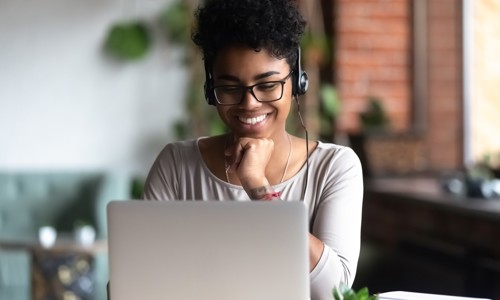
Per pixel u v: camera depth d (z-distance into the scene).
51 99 5.48
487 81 4.61
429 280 3.73
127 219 1.35
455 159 4.87
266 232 1.31
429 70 5.04
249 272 1.32
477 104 4.72
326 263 1.51
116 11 5.54
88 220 5.04
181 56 5.59
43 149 5.48
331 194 1.68
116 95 5.55
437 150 4.96
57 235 4.33
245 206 1.32
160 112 5.61
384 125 4.90
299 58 1.66
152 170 1.83
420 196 3.96
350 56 5.06
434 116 4.99
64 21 5.48
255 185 1.59
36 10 5.44
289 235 1.31
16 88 5.45
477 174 4.03
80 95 5.51
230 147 1.69
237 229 1.32
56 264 3.96
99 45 5.52
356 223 1.66
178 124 5.49
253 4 1.55
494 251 3.48
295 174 1.71
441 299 1.64
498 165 4.33
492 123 4.58
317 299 1.52
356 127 5.08
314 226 1.67
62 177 5.17
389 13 5.07
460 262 3.63
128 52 5.48
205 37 1.59
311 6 5.04
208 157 1.78
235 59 1.56
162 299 1.36
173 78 5.62
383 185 4.48
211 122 5.36
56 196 5.14
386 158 4.84
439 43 4.96
